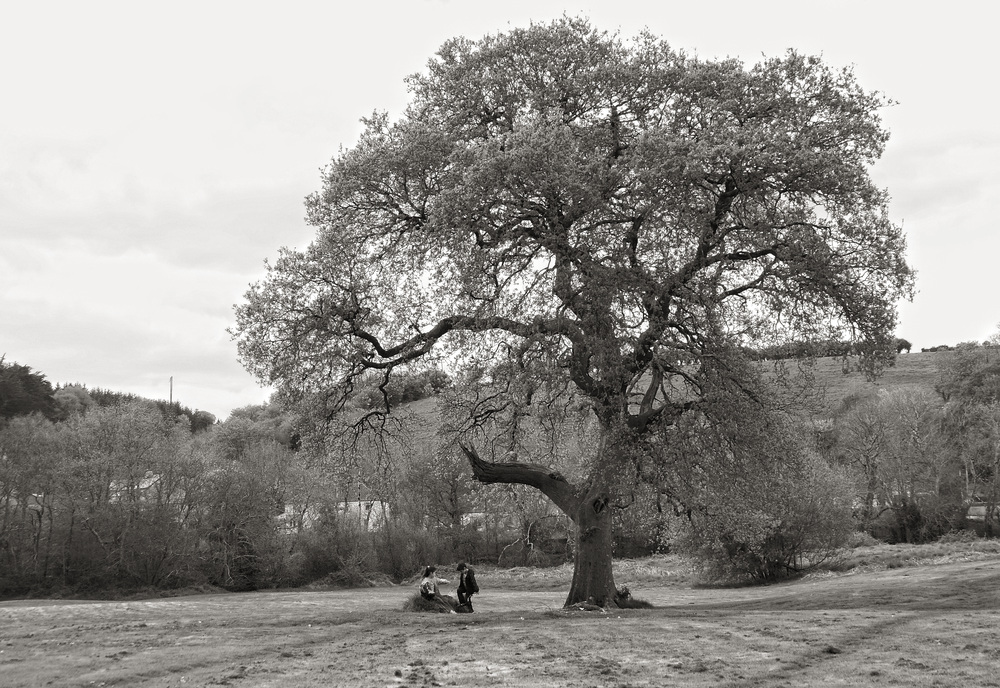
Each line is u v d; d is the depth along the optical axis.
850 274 29.89
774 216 30.17
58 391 132.75
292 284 32.34
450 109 34.16
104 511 66.50
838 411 86.19
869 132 30.58
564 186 27.53
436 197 29.44
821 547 60.09
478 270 29.17
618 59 32.25
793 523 58.12
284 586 71.25
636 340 28.17
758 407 29.64
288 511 77.62
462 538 79.88
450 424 36.16
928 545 68.75
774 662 19.06
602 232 28.83
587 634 24.27
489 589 64.44
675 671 18.33
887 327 29.41
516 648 21.91
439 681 17.77
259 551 70.75
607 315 28.23
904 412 86.31
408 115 34.88
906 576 48.06
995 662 18.00
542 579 69.12
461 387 34.94
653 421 30.48
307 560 73.62
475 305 31.14
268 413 112.25
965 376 119.44
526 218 30.28
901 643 20.83
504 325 30.11
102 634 27.44
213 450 80.12
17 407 102.00
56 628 29.78
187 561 69.19
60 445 68.88
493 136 32.94
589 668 18.88
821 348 30.89
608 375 28.28
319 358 32.47
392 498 78.38
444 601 33.72
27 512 66.94
